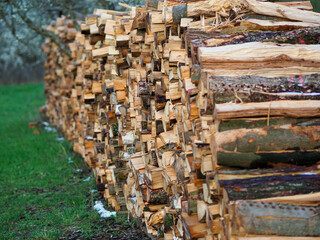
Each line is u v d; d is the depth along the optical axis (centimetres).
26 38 2327
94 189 1188
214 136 468
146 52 803
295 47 521
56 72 1902
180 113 627
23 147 1798
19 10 1709
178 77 638
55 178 1341
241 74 500
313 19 608
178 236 670
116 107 920
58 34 1680
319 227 431
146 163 778
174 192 669
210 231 534
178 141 646
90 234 858
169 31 661
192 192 573
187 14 604
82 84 1323
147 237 826
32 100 3697
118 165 958
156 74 706
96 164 1209
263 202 434
